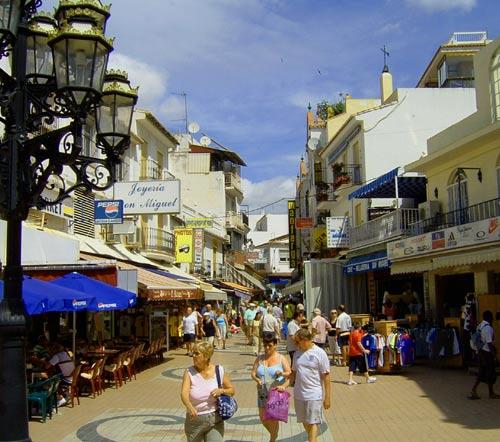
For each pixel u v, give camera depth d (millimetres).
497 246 14922
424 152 28844
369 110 29141
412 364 17719
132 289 14891
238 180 55438
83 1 6613
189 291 21469
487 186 18469
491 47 18531
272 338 8289
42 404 10586
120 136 7918
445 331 17219
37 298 10211
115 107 7922
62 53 6625
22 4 6465
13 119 6605
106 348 16406
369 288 27500
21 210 6523
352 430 9641
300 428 10000
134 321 24516
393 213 22734
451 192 20719
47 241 13578
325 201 34188
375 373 16906
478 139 18047
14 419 6195
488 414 10469
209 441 6332
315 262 27734
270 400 7809
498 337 16375
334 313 20922
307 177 51156
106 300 12641
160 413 11438
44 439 9273
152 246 28234
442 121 29203
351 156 31391
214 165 53781
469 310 17094
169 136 31609
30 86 6988
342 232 28922
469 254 15922
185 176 46438
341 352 19891
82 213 20922
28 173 6605
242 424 10344
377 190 24734
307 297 27500
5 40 6348
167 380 16219
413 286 24391
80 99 6738
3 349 6277
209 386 6371
